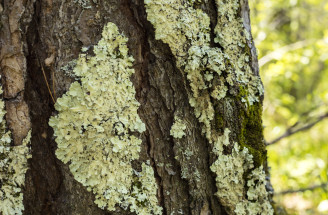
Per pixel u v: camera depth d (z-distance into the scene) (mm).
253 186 1035
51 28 965
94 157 965
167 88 996
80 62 961
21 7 958
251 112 1037
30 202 983
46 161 979
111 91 968
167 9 975
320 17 3109
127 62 979
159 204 1003
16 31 959
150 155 996
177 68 990
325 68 2844
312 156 2518
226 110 1014
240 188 1028
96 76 962
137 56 985
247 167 1033
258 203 1039
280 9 3121
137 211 984
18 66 965
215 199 1022
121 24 976
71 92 960
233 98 1018
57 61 966
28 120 974
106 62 967
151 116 995
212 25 1009
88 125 961
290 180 2287
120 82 974
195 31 993
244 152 1026
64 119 963
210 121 1008
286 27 3363
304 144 2590
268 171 1139
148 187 992
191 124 1005
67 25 964
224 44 1011
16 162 970
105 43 969
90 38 966
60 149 966
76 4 965
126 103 977
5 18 957
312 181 2256
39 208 984
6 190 967
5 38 959
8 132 967
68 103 961
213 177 1017
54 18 964
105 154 968
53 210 983
